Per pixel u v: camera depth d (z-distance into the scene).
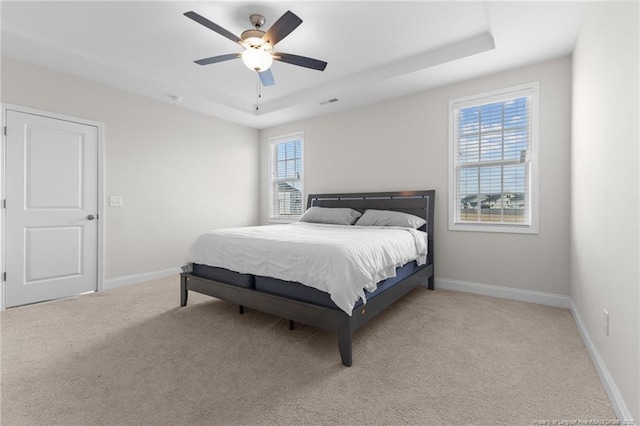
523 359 1.99
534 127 3.14
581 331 2.34
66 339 2.29
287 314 2.25
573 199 2.75
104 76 3.43
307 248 2.24
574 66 2.74
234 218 5.25
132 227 3.94
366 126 4.35
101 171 3.64
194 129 4.63
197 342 2.25
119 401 1.56
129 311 2.91
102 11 2.44
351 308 1.95
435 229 3.78
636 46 1.28
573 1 2.15
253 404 1.55
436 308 2.99
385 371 1.86
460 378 1.78
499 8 2.25
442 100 3.70
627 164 1.38
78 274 3.47
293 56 2.50
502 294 3.34
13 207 3.04
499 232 3.36
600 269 1.83
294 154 5.27
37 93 3.16
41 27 2.65
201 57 3.20
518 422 1.42
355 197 4.38
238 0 2.32
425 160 3.85
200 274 3.02
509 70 3.26
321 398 1.60
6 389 1.66
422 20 2.57
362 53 3.12
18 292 3.07
